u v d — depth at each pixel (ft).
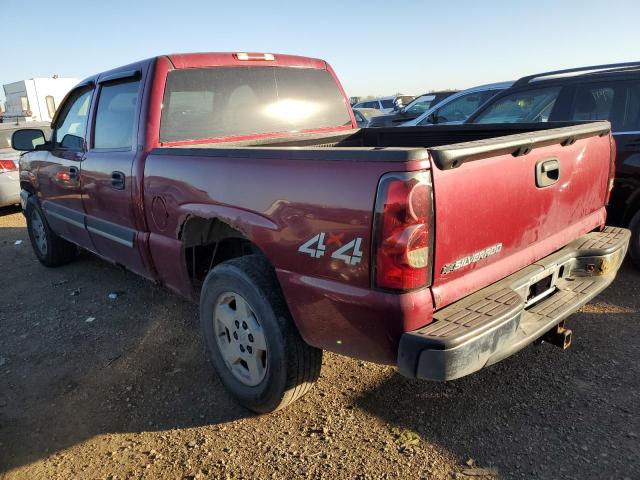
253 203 8.70
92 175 13.58
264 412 9.72
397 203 6.67
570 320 12.74
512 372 10.69
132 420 9.97
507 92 18.16
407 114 41.24
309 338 8.46
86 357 12.46
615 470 7.91
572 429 8.88
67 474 8.62
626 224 15.34
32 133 16.06
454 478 7.98
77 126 15.06
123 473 8.56
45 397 10.89
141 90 11.85
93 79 14.26
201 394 10.69
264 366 9.36
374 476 8.13
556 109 16.69
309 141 13.96
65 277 18.43
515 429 8.98
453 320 7.16
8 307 15.92
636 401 9.52
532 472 7.99
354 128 15.74
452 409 9.64
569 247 9.86
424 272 6.97
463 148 7.04
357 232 7.13
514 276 8.48
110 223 13.44
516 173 8.15
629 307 13.29
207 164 9.62
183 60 12.12
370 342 7.47
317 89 14.84
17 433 9.74
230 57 12.98
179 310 14.93
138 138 11.76
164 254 11.39
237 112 13.07
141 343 13.01
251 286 8.89
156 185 11.02
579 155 9.68
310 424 9.49
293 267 8.20
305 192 7.77
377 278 7.01
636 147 14.60
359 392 10.37
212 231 10.92
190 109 12.22
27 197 19.13
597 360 10.94
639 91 14.89
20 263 20.65
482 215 7.63
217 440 9.22
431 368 6.79
